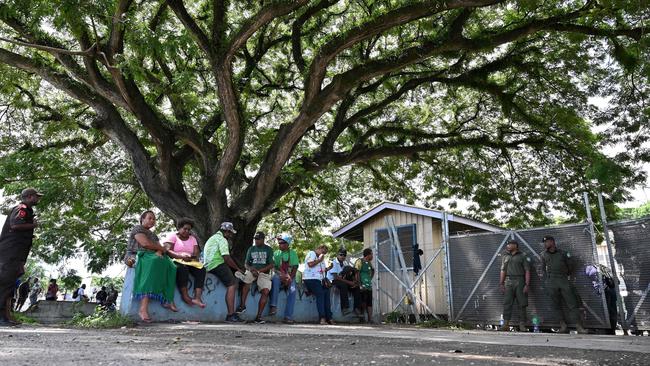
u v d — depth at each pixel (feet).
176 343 16.25
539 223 64.64
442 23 46.24
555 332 33.40
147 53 30.35
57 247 57.11
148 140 54.44
